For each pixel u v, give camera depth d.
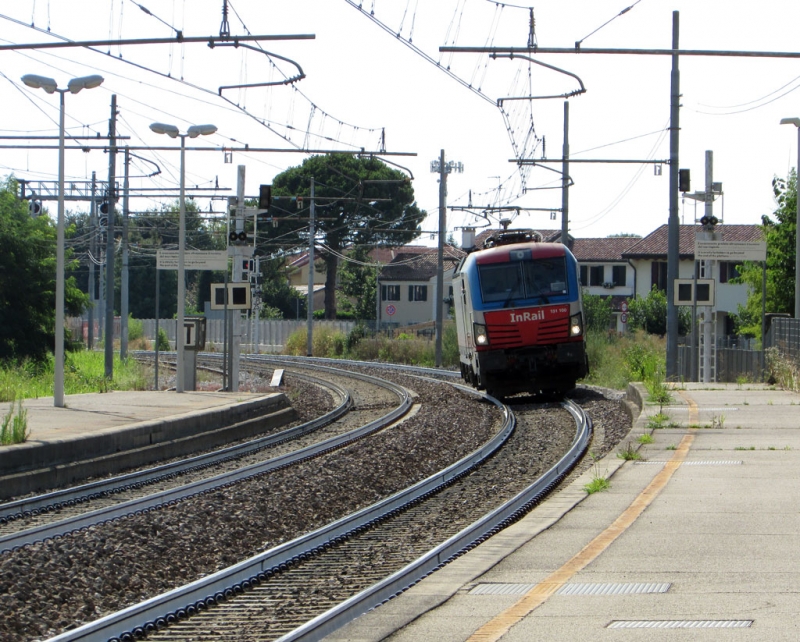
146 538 39.97
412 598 27.06
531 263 101.62
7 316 153.62
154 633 28.28
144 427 68.31
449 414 92.81
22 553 36.56
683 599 25.67
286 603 31.06
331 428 87.94
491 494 51.38
